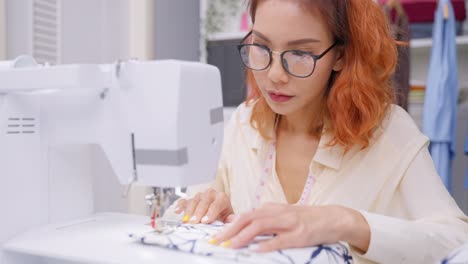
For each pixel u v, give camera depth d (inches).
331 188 40.7
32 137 34.2
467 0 101.7
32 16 60.8
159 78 29.5
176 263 24.8
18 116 33.3
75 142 34.7
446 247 31.8
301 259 25.4
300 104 37.7
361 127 39.4
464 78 103.3
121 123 31.2
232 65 101.3
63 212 36.6
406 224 31.8
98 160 72.4
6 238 32.6
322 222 28.9
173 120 29.0
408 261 30.7
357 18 38.7
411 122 42.8
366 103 39.3
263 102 45.1
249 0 40.5
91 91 32.8
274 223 27.6
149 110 29.8
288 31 34.4
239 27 115.0
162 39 91.7
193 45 106.5
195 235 29.2
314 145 44.3
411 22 96.4
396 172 39.9
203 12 106.3
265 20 35.0
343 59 40.1
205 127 31.0
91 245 28.8
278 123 46.3
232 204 45.9
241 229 27.8
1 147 32.3
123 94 30.9
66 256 27.6
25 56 34.1
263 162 45.1
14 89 31.7
